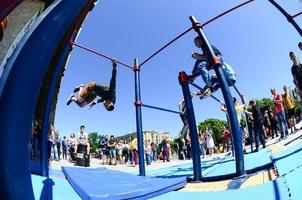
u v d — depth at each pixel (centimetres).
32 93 116
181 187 385
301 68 599
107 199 284
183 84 470
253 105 786
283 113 868
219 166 523
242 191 262
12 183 111
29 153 119
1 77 111
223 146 1282
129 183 371
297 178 252
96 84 509
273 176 332
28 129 117
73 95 538
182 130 757
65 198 304
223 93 410
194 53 467
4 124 109
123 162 1257
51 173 514
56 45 119
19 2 94
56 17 114
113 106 519
